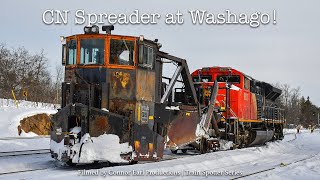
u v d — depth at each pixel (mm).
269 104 29781
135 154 12539
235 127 20984
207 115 18219
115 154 11898
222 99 21594
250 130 23609
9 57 50531
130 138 12359
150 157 13062
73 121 12375
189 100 17359
